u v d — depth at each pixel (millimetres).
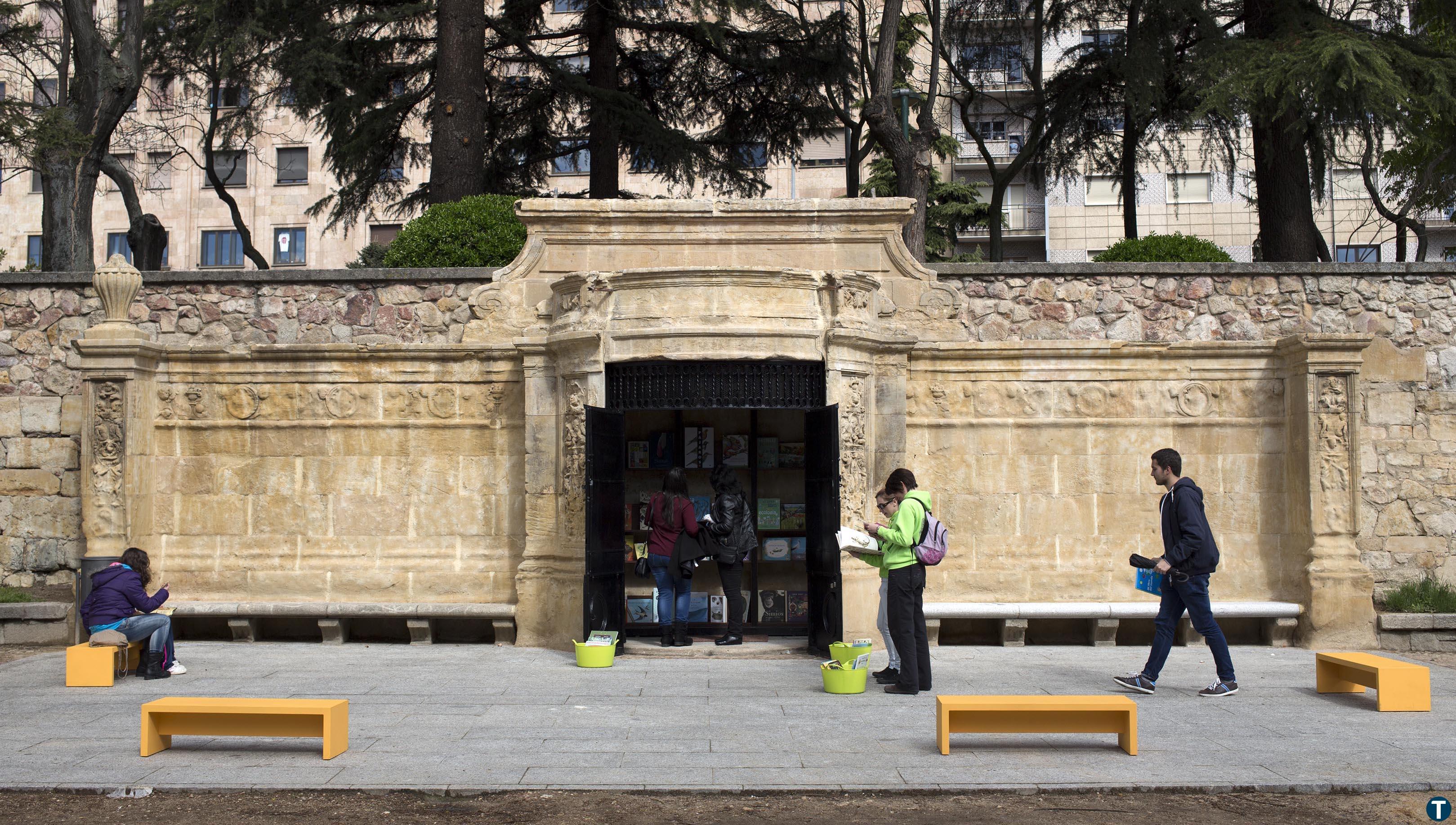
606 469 9797
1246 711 7461
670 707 7477
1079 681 8531
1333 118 15023
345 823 5070
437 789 5461
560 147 22000
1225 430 10891
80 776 5734
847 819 5145
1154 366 10930
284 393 11070
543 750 6254
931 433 10930
